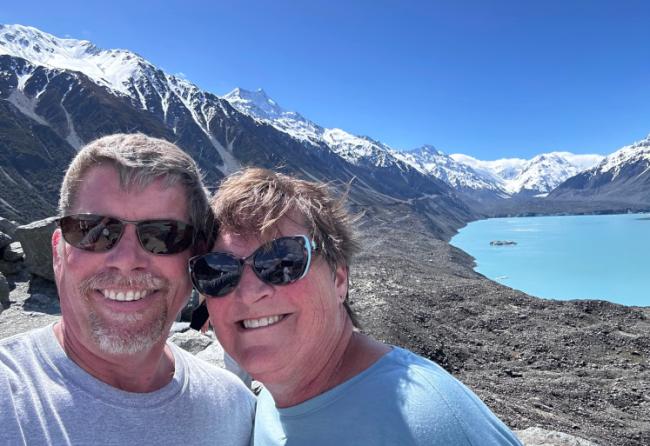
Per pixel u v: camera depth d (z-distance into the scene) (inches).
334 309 18.2
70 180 18.9
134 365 19.0
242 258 17.7
